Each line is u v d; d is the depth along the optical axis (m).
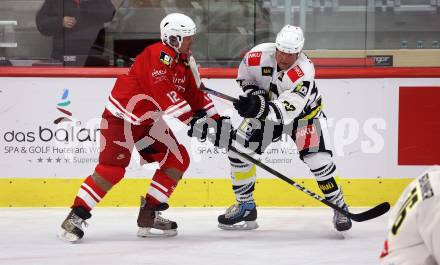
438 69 15.05
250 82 12.52
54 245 11.77
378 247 11.77
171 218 14.12
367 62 15.69
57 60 15.66
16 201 15.10
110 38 15.71
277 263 10.66
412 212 5.30
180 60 11.97
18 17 15.61
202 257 11.00
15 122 15.00
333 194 12.45
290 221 13.90
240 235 12.69
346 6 15.70
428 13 15.59
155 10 15.73
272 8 15.78
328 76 15.10
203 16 15.76
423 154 15.19
